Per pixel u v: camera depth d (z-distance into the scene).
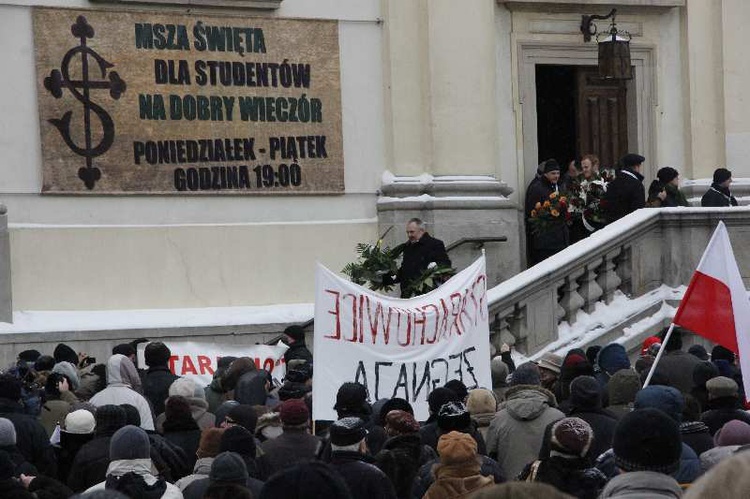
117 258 23.31
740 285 12.64
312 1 24.70
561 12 26.62
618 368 15.22
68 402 15.12
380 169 25.08
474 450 9.44
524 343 21.09
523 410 12.08
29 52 22.91
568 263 21.25
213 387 15.86
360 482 9.48
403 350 13.82
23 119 22.84
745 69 27.31
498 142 26.05
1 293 22.09
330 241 24.62
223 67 24.06
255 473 10.61
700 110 27.30
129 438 9.74
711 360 16.75
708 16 27.38
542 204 24.30
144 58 23.53
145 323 22.83
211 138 23.95
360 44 25.02
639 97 27.23
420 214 24.80
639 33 27.17
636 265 21.78
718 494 4.62
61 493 10.02
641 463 7.79
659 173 23.92
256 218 24.27
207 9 23.95
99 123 23.23
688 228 21.80
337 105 24.80
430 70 25.06
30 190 22.84
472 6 25.31
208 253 23.88
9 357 21.83
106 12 23.31
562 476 9.33
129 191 23.39
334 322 13.52
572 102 27.47
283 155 24.42
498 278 25.08
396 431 10.77
